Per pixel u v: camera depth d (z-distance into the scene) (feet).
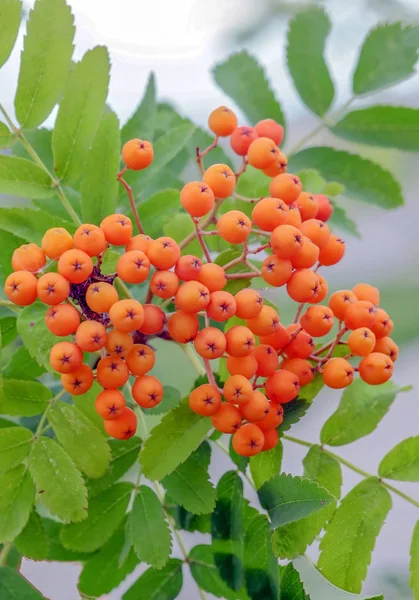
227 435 1.13
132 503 1.03
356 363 1.10
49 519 1.06
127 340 0.89
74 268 0.86
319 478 1.01
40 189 1.01
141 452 0.95
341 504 0.98
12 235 1.00
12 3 0.98
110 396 0.90
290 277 0.93
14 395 0.98
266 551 0.99
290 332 0.97
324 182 1.22
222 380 1.00
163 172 1.29
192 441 0.95
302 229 0.95
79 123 1.02
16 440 0.97
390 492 0.99
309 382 1.01
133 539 1.00
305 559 0.96
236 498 1.03
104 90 1.01
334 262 0.99
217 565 1.03
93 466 0.98
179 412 0.95
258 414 0.92
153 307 0.90
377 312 0.97
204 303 0.88
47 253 0.88
